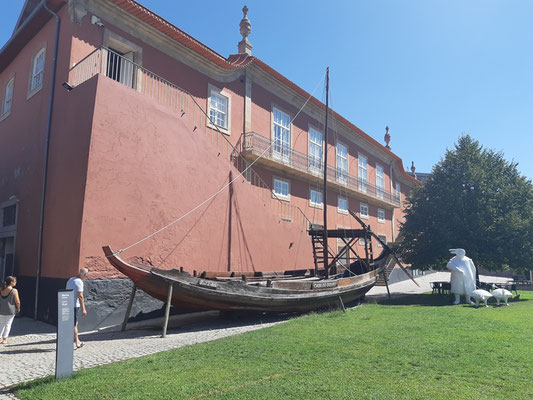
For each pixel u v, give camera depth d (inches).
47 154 435.8
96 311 356.2
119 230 378.6
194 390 168.6
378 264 679.1
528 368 199.8
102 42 458.9
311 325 338.3
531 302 561.0
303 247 691.4
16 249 468.8
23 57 551.2
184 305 348.5
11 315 296.8
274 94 754.8
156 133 424.2
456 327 326.6
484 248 654.5
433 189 730.8
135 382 181.6
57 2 458.6
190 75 569.6
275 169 735.1
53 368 221.8
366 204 1090.7
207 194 482.0
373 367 203.5
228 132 628.4
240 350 243.6
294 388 168.7
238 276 452.4
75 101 403.5
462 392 163.0
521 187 687.1
